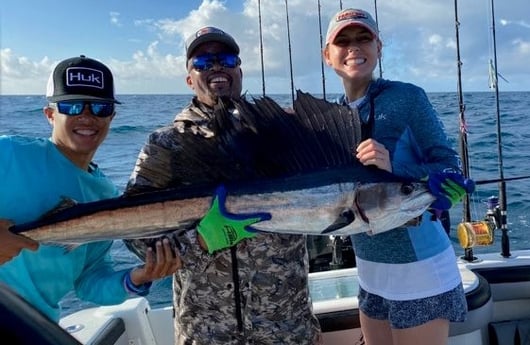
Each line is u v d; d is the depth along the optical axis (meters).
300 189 1.91
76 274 2.12
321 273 3.26
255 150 1.94
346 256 3.53
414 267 2.16
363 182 1.91
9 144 1.96
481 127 15.52
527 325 3.04
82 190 2.06
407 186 1.90
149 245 1.91
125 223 1.84
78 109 1.97
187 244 1.97
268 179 1.92
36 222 1.82
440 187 1.87
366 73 2.32
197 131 2.06
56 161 2.01
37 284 1.96
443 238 2.25
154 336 2.90
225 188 1.87
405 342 2.19
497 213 3.39
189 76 2.40
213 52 2.32
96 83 2.01
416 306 2.16
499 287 3.15
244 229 1.85
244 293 2.12
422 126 2.11
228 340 2.14
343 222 1.91
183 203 1.86
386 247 2.21
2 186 1.92
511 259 3.33
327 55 2.50
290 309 2.16
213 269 2.11
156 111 35.84
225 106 1.96
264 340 2.14
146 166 1.90
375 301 2.36
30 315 0.77
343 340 2.75
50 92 2.02
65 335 0.78
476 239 3.19
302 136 1.96
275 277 2.13
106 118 2.06
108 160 12.89
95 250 2.17
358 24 2.26
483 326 2.84
